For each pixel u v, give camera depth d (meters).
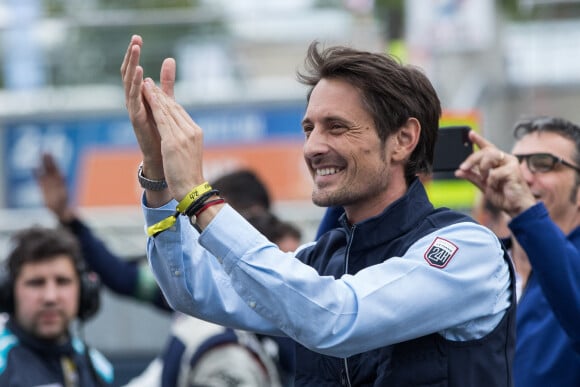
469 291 6.03
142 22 25.73
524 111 26.66
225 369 9.15
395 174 6.39
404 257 6.11
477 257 6.12
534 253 7.88
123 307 14.41
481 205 11.55
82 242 11.90
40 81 25.36
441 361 6.08
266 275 5.75
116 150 23.72
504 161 7.97
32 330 9.47
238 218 5.86
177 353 9.32
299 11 27.42
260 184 11.30
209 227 5.82
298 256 6.93
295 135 22.91
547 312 8.69
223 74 25.45
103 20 25.77
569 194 9.14
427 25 23.11
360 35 25.95
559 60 27.00
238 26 26.84
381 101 6.19
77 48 25.69
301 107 23.00
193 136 5.97
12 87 25.28
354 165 6.16
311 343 5.80
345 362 6.26
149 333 14.43
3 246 16.98
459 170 8.07
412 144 6.34
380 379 6.11
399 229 6.29
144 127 6.15
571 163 9.12
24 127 23.75
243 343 9.39
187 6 31.81
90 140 23.78
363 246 6.34
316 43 6.41
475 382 6.11
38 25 25.67
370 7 26.14
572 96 26.88
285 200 22.62
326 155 6.18
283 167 22.83
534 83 27.00
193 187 5.91
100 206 23.55
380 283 5.91
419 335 5.97
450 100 24.27
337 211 7.79
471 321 6.13
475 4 23.11
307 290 5.75
